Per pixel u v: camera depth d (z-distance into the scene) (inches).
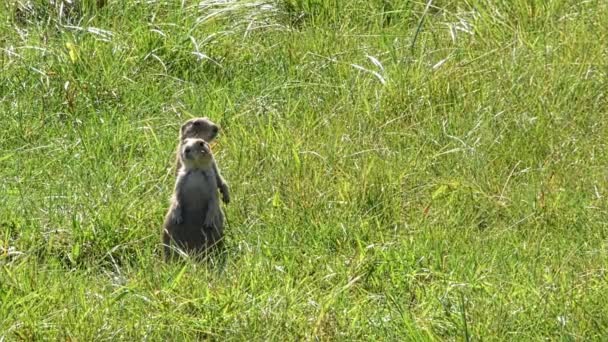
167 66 817.5
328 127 727.7
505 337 506.3
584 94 760.3
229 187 661.3
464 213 642.2
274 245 600.1
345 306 536.4
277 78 799.7
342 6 891.4
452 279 556.1
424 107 754.8
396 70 783.1
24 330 502.6
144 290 544.7
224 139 715.4
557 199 645.3
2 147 719.7
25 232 608.1
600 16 842.8
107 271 590.2
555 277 556.4
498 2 874.1
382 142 716.7
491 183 673.0
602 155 697.0
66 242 609.9
